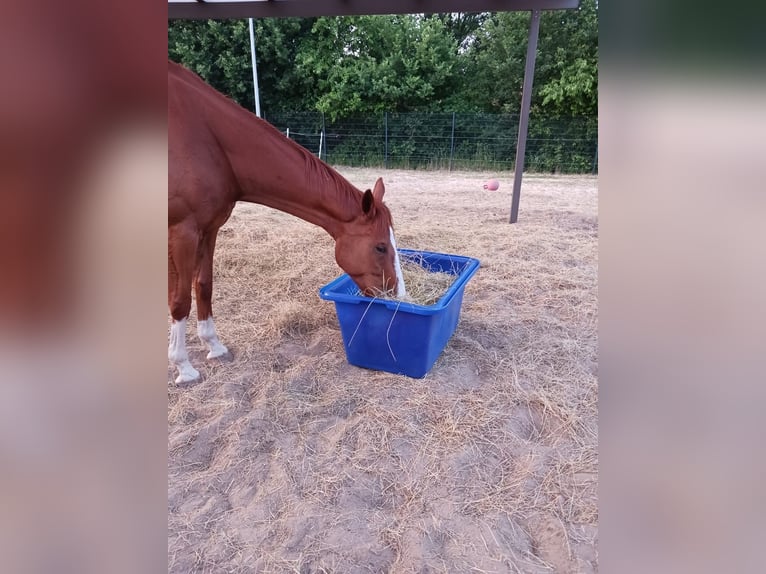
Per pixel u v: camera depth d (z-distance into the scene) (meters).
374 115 11.44
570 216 5.25
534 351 2.30
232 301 2.88
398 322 1.94
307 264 3.52
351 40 11.30
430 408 1.85
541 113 11.05
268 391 1.96
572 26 10.15
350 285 2.28
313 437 1.71
